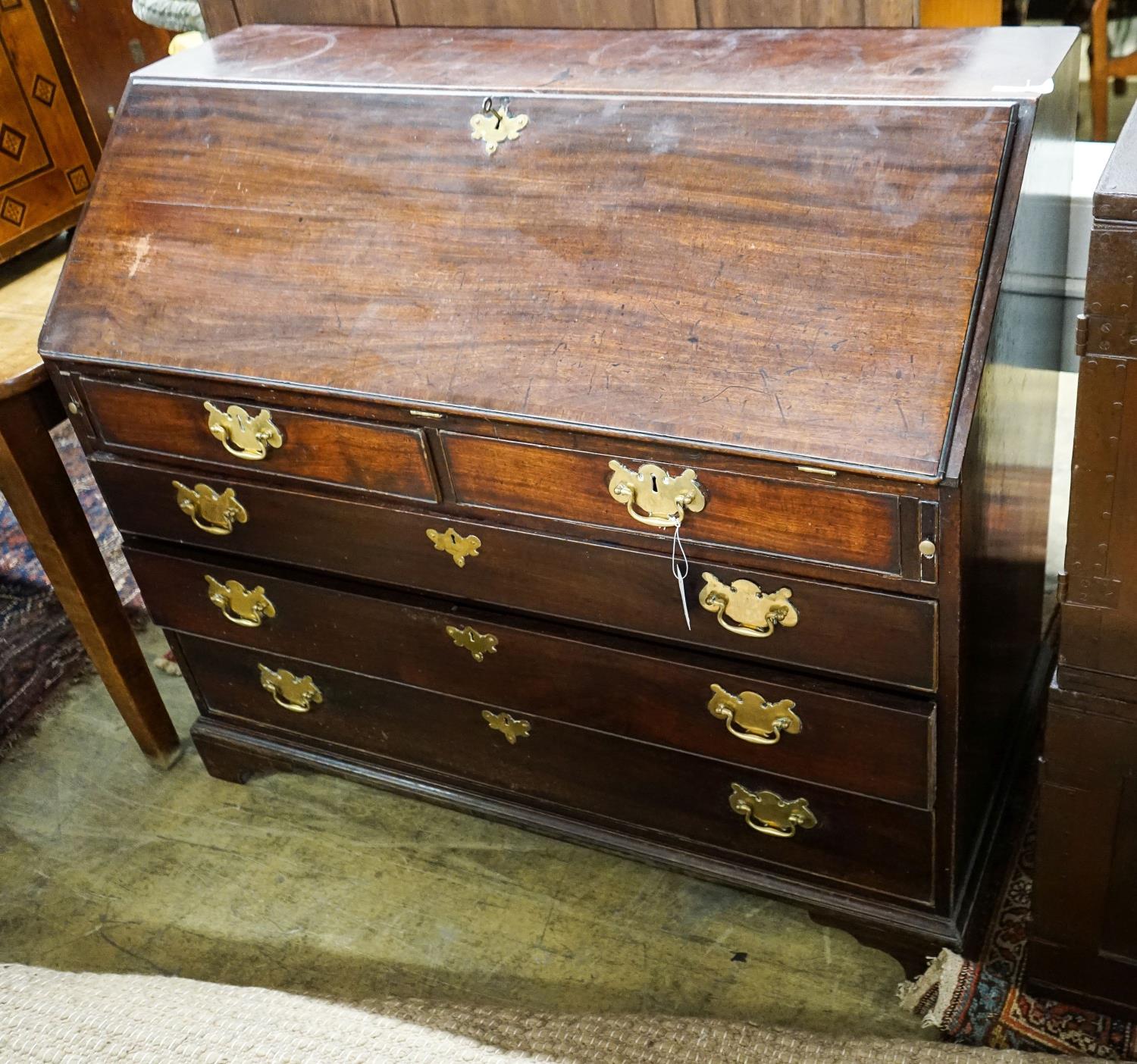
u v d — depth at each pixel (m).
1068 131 1.47
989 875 1.73
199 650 1.99
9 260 3.31
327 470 1.58
